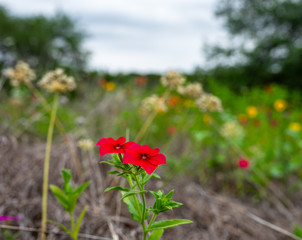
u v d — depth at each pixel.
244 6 23.94
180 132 4.78
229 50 21.06
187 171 3.78
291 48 19.73
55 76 2.61
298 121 4.87
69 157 2.77
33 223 2.16
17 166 2.66
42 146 3.18
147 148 1.14
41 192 2.49
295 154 4.12
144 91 6.98
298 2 22.59
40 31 24.47
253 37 23.36
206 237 2.28
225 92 5.76
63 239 2.00
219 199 2.98
